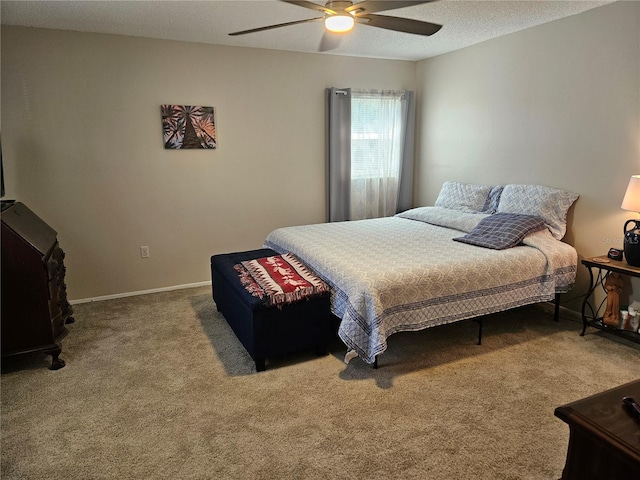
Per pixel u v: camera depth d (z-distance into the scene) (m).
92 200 3.77
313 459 1.86
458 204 4.17
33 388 2.45
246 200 4.39
